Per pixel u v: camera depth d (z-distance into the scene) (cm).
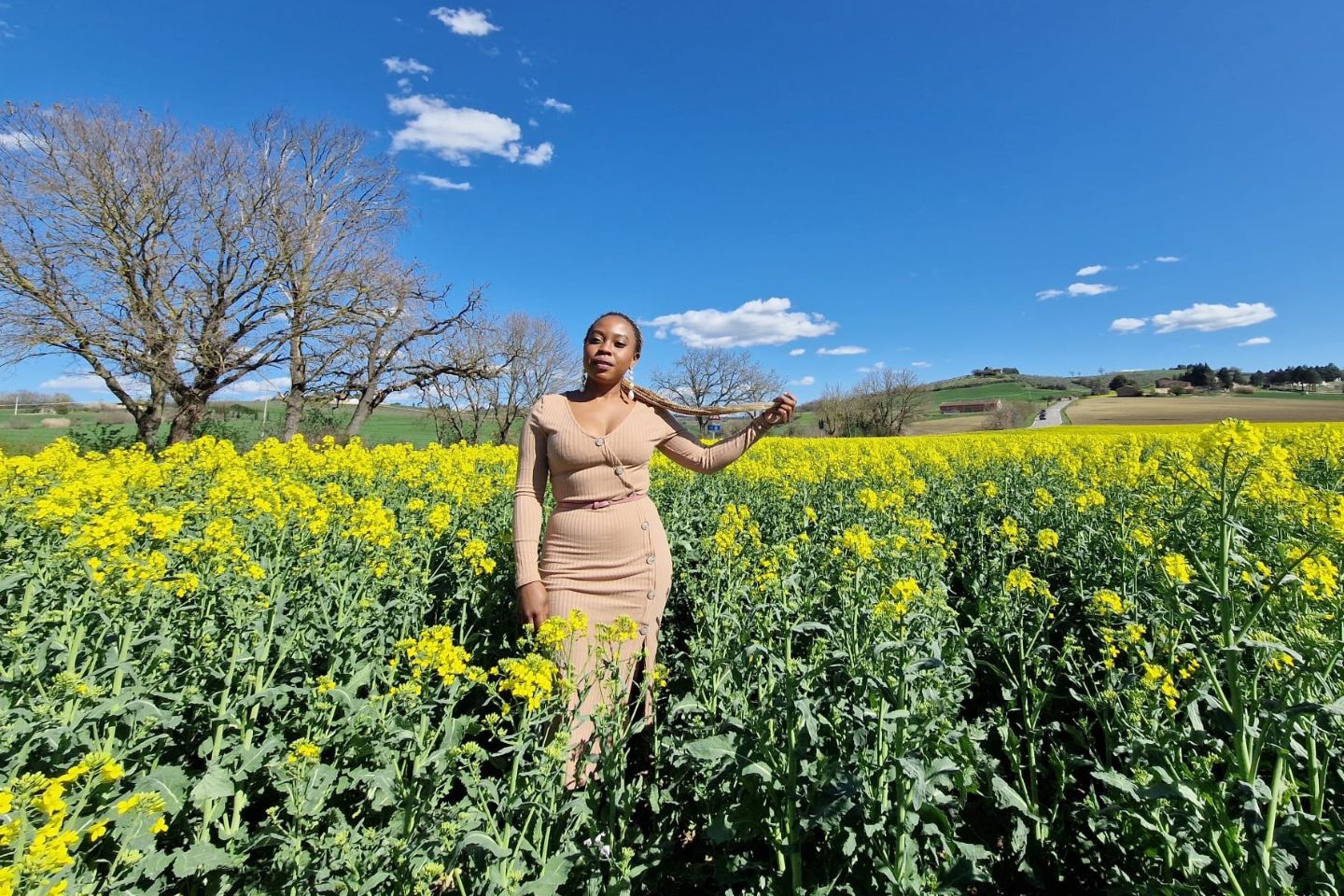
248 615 278
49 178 1502
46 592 281
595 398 338
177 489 607
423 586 390
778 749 228
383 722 239
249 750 243
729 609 363
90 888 177
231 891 215
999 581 421
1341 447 871
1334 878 178
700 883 234
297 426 2036
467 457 883
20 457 520
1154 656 293
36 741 211
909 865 197
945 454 1397
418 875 192
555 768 219
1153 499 479
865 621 304
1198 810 192
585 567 324
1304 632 232
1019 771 269
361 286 1920
